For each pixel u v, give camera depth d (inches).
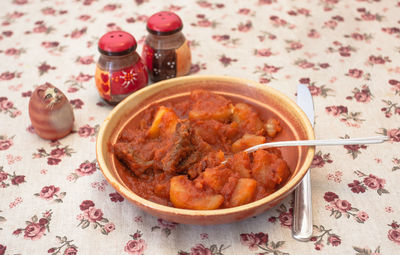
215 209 18.4
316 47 27.7
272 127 21.3
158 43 24.4
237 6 31.4
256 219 19.6
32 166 21.7
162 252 18.8
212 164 19.8
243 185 18.8
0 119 23.9
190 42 28.4
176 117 21.4
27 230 19.5
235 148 20.9
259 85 21.9
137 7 31.7
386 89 24.8
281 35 28.7
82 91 25.3
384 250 18.5
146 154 20.5
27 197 20.6
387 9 30.5
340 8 30.8
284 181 19.6
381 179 20.7
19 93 25.3
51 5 32.4
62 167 21.7
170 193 18.9
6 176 21.4
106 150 20.1
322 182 20.7
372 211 19.7
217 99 22.1
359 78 25.5
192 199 18.5
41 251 18.8
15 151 22.4
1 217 19.9
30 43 28.8
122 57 22.9
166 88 22.3
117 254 18.7
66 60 27.4
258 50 27.6
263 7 31.3
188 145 19.9
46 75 26.4
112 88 23.4
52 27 30.1
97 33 29.4
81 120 23.8
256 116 21.7
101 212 20.0
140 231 19.3
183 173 20.1
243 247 18.8
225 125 21.5
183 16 30.6
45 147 22.6
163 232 19.3
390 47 27.4
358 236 18.9
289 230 19.2
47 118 22.1
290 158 20.4
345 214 19.6
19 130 23.4
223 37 28.7
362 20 29.6
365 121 23.2
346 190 20.4
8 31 29.8
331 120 23.3
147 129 21.6
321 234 19.0
